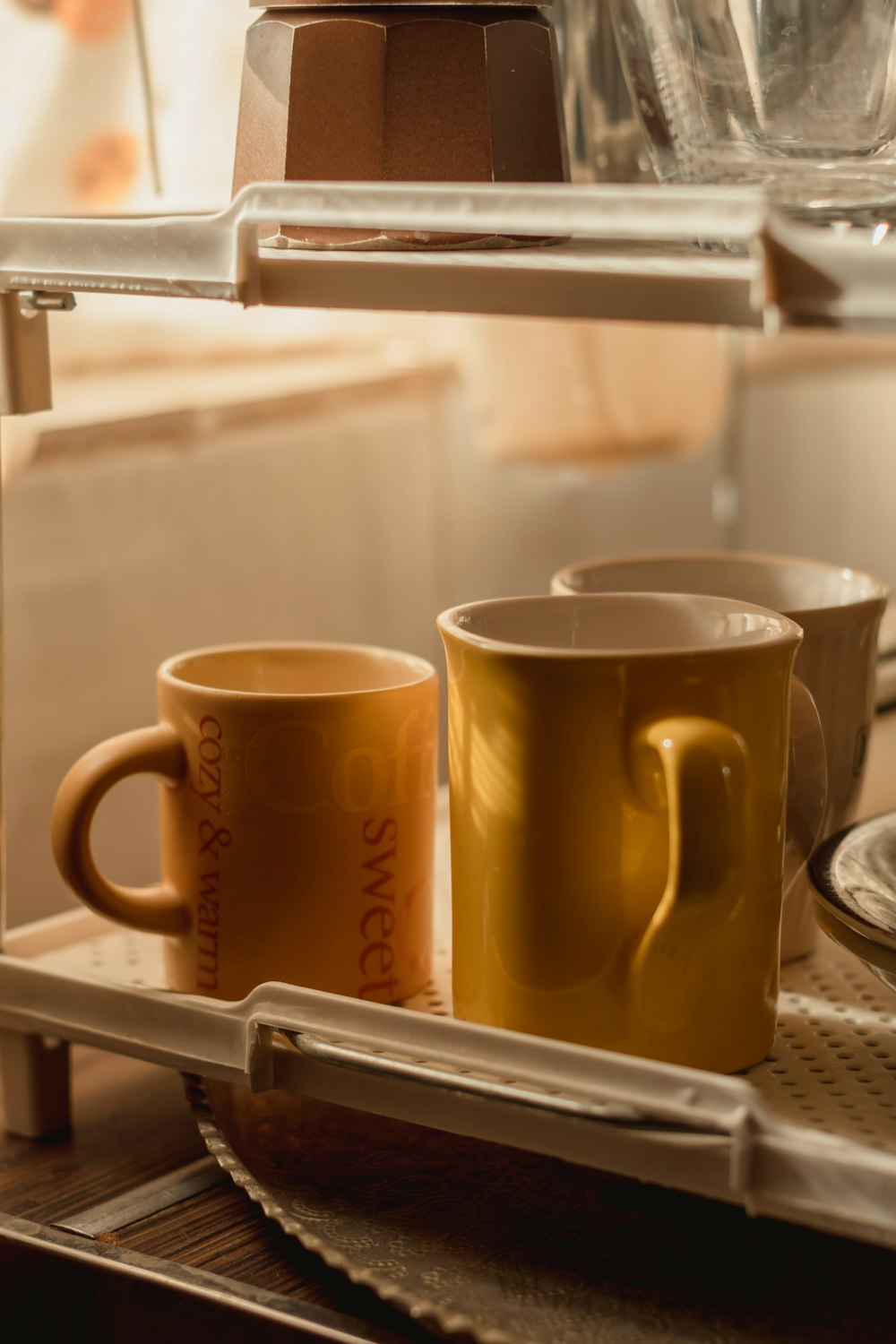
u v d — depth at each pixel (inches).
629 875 29.7
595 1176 32.2
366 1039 29.6
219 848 31.8
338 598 84.5
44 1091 33.6
